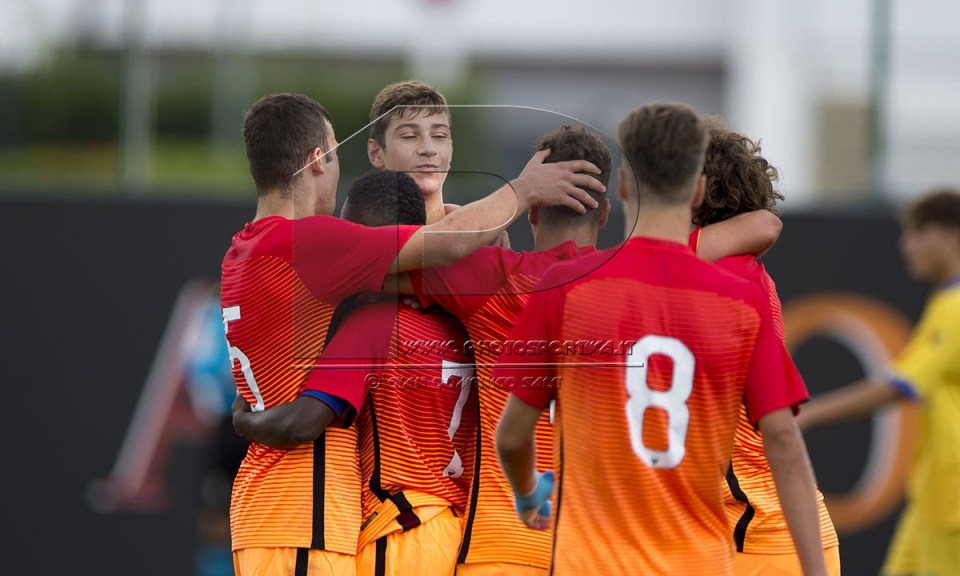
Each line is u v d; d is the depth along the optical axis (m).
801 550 10.62
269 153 12.12
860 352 24.48
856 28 29.62
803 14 46.03
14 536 23.41
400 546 12.20
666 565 10.52
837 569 12.87
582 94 57.84
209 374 23.67
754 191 12.58
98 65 26.06
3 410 23.61
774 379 10.75
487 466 12.41
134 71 26.08
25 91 25.80
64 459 23.56
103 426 23.62
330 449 12.22
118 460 23.55
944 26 26.55
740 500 12.45
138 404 23.66
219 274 23.94
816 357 24.41
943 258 19.48
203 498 23.80
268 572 12.02
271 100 12.30
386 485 12.35
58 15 26.08
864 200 26.45
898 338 24.53
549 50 57.47
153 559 23.45
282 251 11.97
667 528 10.59
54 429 23.59
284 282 11.98
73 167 25.78
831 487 24.17
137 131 25.98
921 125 26.52
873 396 18.75
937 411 18.62
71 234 23.92
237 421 12.36
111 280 23.89
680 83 60.03
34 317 23.78
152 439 23.59
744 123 52.41
